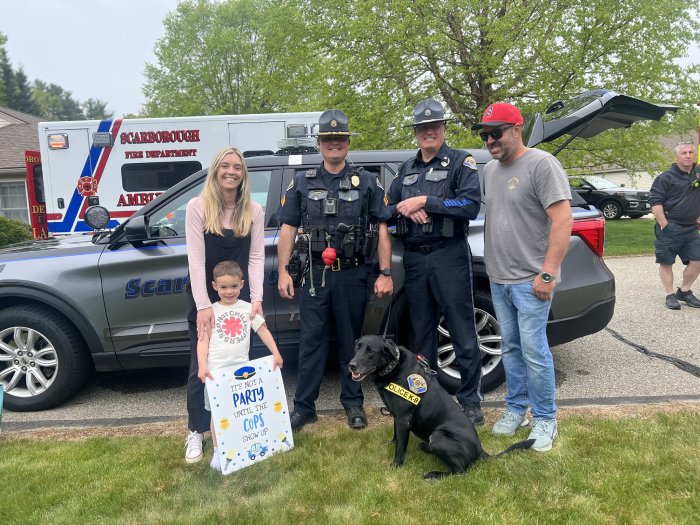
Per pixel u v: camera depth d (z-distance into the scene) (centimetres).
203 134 720
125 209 732
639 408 324
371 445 288
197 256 277
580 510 221
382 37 1161
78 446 298
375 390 391
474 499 232
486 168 297
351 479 253
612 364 424
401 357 268
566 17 1180
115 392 405
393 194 326
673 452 260
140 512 231
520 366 299
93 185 728
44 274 352
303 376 314
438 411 258
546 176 263
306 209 304
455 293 305
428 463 267
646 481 237
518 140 272
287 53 1627
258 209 294
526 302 277
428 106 300
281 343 363
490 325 371
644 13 1134
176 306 358
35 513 232
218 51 2844
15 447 299
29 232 1162
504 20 1086
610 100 390
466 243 312
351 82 1223
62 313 360
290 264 306
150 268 356
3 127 1880
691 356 437
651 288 704
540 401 280
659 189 577
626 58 1180
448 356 376
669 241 580
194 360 292
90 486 254
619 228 1513
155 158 723
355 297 309
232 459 264
